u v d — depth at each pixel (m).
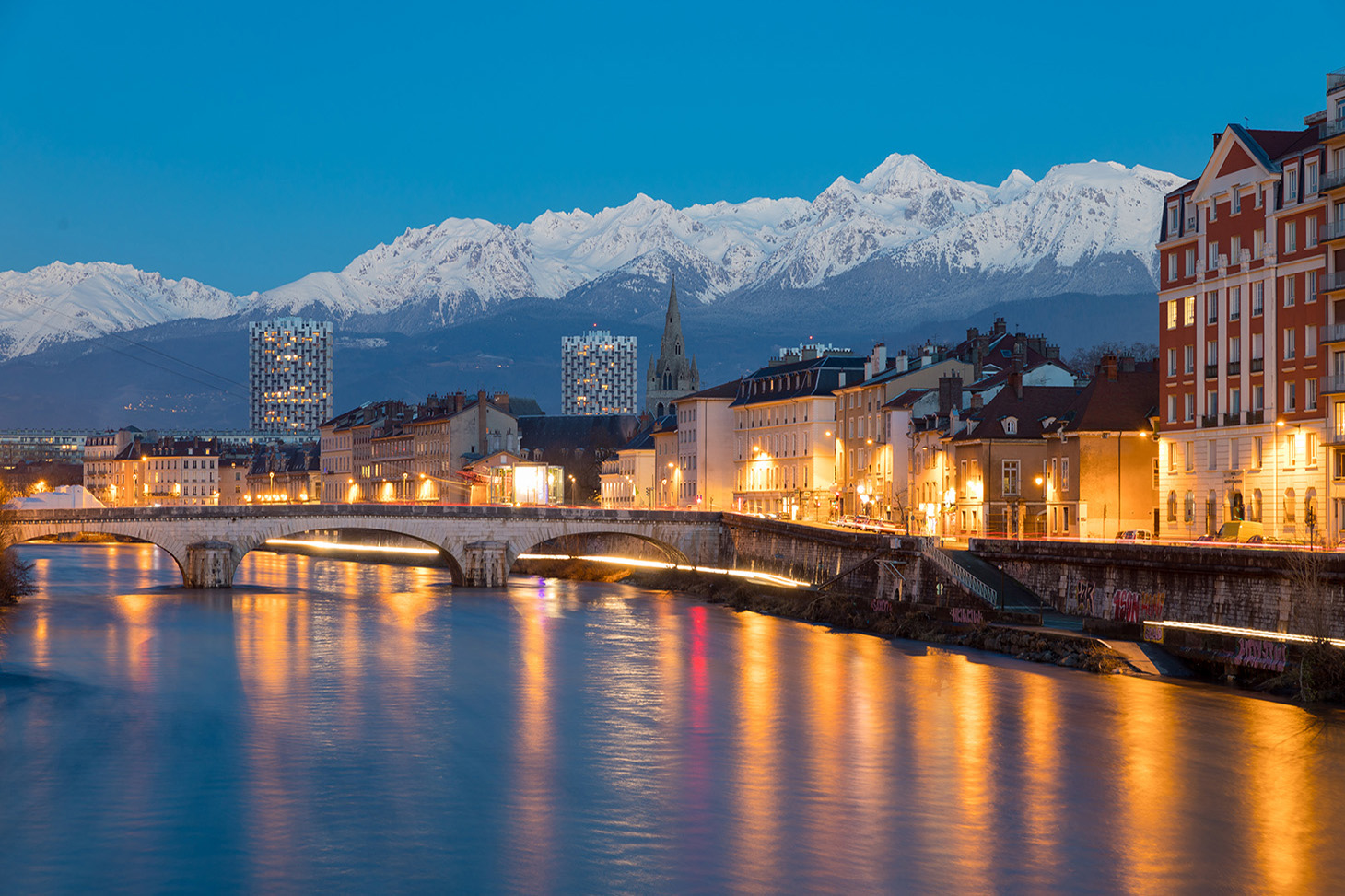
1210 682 79.12
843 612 115.31
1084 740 64.88
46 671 87.62
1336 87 101.19
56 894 45.28
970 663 88.25
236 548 153.88
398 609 131.00
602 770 60.72
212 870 47.38
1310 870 47.25
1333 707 71.12
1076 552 95.38
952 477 140.38
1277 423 105.75
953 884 46.03
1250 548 82.25
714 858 48.53
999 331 178.75
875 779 58.88
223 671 88.19
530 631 111.06
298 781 58.78
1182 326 118.25
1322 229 101.81
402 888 45.78
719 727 69.38
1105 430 122.62
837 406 186.38
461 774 59.88
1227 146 112.06
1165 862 48.09
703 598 143.62
